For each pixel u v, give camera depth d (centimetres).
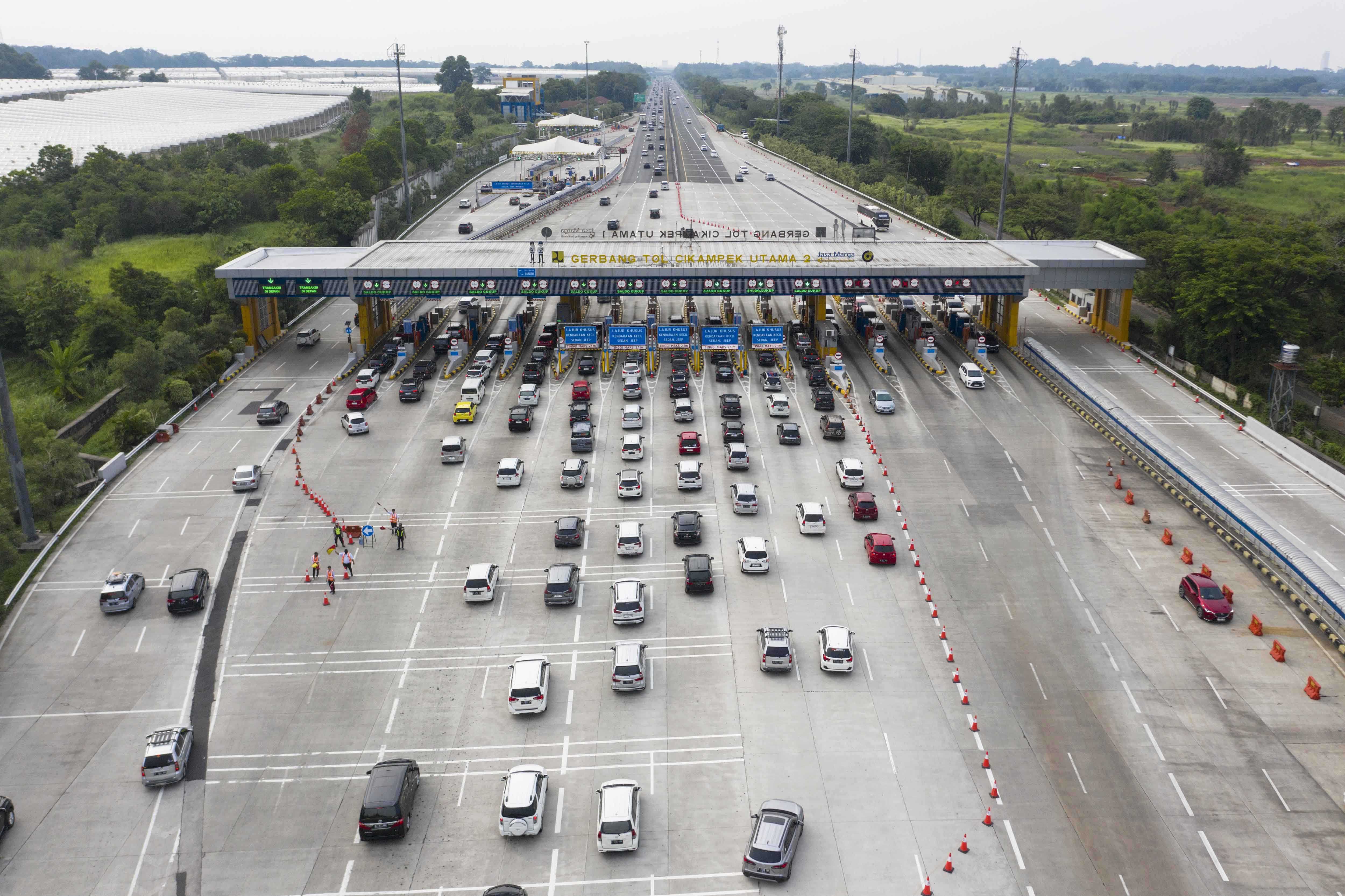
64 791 5344
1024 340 12262
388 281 11312
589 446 9200
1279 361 10244
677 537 7544
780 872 4544
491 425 9975
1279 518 7969
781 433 9406
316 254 12431
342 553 7606
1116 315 12688
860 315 12725
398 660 6356
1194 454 9262
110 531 8025
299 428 9869
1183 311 11825
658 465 9000
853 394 10662
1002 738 5547
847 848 4791
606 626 6644
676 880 4628
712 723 5697
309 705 5956
